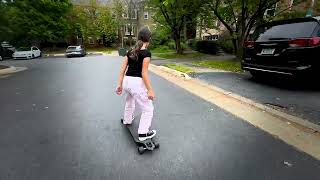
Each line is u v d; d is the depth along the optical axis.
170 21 25.48
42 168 2.99
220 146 3.59
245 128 4.27
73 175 2.86
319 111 5.04
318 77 6.62
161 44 38.69
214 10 16.67
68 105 5.82
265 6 14.75
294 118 4.58
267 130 4.16
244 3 14.51
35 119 4.77
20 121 4.66
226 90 6.97
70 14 41.59
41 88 8.13
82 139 3.82
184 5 22.44
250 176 2.84
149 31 3.56
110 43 49.22
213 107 5.54
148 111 3.56
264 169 2.98
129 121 4.38
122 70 3.81
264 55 7.20
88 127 4.33
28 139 3.81
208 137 3.90
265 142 3.70
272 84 7.71
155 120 4.69
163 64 15.09
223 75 9.65
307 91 6.68
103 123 4.54
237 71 10.76
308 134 3.95
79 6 43.75
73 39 46.12
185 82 8.72
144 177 2.83
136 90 3.53
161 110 5.33
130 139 3.83
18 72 13.10
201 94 6.80
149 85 3.47
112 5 47.62
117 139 3.83
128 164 3.10
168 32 28.52
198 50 29.86
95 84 8.77
